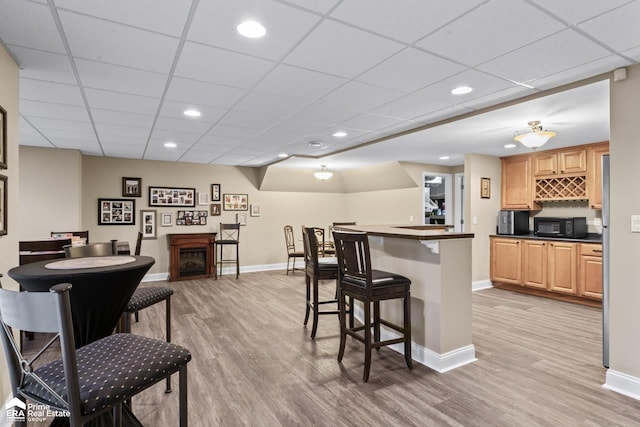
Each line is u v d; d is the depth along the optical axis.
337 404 2.23
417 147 5.01
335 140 4.79
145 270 1.77
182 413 1.43
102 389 1.17
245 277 6.70
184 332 3.59
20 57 2.22
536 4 1.66
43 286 1.49
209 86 2.77
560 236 4.98
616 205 2.42
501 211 5.62
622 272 2.39
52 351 3.07
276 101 3.14
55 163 5.21
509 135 4.22
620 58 2.24
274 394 2.35
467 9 1.71
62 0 1.63
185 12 1.74
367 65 2.37
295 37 2.00
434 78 2.60
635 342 2.32
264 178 7.21
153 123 3.88
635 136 2.32
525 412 2.13
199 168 6.89
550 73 2.50
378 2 1.66
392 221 7.17
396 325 3.06
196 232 6.81
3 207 2.06
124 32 1.93
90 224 5.93
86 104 3.19
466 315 2.88
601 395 2.33
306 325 3.83
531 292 5.25
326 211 8.29
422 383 2.50
